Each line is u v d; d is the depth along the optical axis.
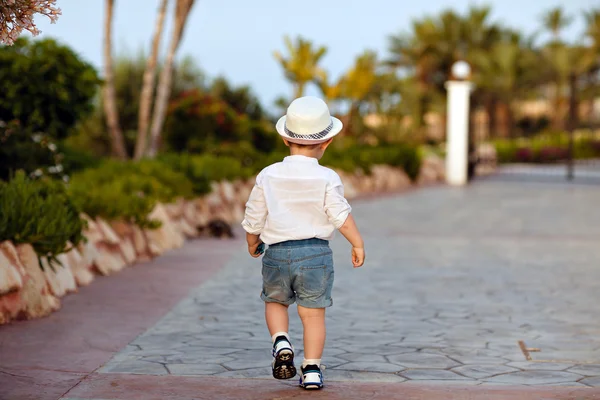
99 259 10.17
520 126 67.62
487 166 42.69
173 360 6.29
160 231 12.73
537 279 10.56
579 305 8.88
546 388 5.62
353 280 10.37
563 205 22.47
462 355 6.62
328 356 6.53
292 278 5.29
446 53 62.47
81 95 14.70
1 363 6.06
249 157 22.41
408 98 41.12
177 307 8.42
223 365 6.16
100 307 8.23
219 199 16.94
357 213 19.98
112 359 6.29
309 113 5.37
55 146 14.05
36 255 7.96
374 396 5.36
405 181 31.53
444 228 16.64
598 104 69.56
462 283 10.22
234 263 11.57
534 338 7.28
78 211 9.39
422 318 8.12
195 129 23.86
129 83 28.53
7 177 12.03
